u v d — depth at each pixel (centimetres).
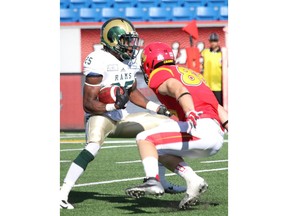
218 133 1445
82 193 1688
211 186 1764
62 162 2228
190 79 1473
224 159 2295
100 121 1540
